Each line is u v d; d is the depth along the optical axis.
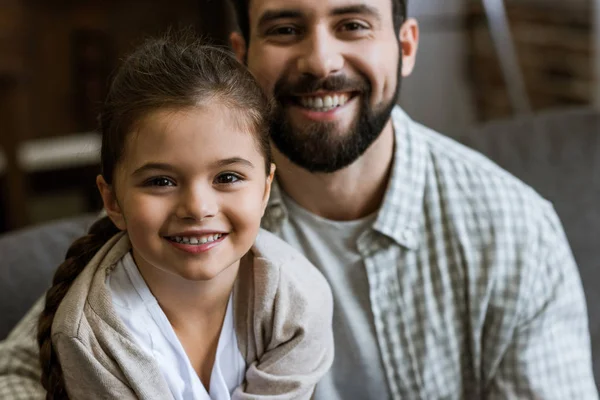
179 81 1.05
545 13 3.17
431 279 1.39
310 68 1.26
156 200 1.04
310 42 1.27
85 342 1.08
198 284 1.14
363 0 1.27
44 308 1.19
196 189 1.04
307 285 1.22
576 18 3.04
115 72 1.20
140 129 1.04
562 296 1.41
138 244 1.07
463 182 1.42
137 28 2.97
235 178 1.07
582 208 1.86
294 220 1.40
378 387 1.40
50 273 1.53
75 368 1.09
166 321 1.15
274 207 1.38
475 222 1.39
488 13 3.09
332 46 1.27
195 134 1.03
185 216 1.03
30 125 2.93
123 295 1.14
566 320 1.43
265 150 1.12
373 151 1.35
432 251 1.39
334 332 1.38
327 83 1.27
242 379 1.20
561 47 3.12
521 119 1.99
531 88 3.29
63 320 1.09
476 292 1.38
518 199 1.42
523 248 1.39
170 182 1.05
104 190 1.14
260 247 1.21
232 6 1.41
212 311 1.17
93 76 2.97
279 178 1.39
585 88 3.05
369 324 1.39
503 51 3.09
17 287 1.50
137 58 1.14
